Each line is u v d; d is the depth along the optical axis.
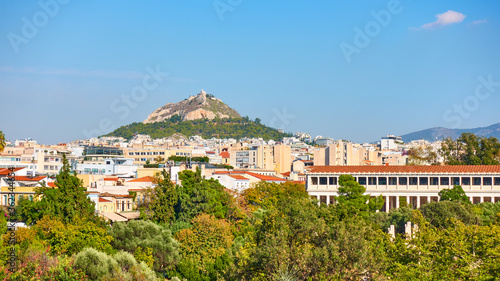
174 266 162.88
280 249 120.00
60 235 153.12
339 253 118.06
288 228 133.25
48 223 161.62
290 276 115.00
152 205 197.50
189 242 171.50
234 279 122.38
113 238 164.25
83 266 135.00
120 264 141.75
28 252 134.62
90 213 177.62
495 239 126.88
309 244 125.75
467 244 128.25
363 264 116.38
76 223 164.38
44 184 192.38
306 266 117.88
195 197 198.12
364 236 127.56
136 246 163.62
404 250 125.50
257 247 124.44
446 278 117.38
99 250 151.25
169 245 164.38
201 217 179.12
